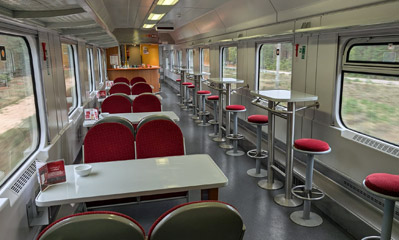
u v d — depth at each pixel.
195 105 8.63
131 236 1.34
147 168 2.43
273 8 4.77
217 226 1.45
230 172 4.54
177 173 2.33
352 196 3.16
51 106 3.46
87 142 2.80
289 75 4.82
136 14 8.10
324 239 2.88
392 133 2.89
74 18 2.91
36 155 2.96
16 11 2.46
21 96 3.10
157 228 1.40
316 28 3.37
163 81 19.33
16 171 2.54
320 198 3.03
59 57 4.00
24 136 3.06
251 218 3.26
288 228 3.07
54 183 2.13
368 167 3.05
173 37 14.67
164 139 2.90
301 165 4.07
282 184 4.06
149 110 4.95
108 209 3.37
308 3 3.89
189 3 6.32
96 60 9.22
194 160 2.61
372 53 3.00
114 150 2.84
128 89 6.97
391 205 2.15
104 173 2.33
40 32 3.18
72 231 1.27
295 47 4.29
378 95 3.00
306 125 4.10
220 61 8.13
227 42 6.96
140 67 11.90
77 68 5.84
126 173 2.33
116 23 10.37
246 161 5.01
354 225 2.87
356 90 3.29
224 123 7.26
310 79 3.98
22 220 2.29
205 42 9.23
